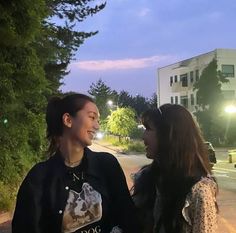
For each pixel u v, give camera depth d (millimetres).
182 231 2498
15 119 14484
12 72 12438
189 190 2494
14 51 13109
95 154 2389
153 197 2738
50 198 2199
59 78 26406
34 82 13523
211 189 2523
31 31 12289
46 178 2232
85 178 2287
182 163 2578
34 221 2154
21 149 15367
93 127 2357
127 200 2387
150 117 2717
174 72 67500
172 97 68188
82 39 26031
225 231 9422
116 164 2414
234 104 48375
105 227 2318
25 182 2219
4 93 12414
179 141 2615
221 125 48469
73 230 2221
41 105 16109
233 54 56312
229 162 30391
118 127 57469
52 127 2373
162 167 2635
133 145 47750
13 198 12227
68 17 25406
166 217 2545
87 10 25719
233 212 11750
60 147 2340
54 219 2199
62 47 24062
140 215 2664
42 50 18500
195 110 57781
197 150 2619
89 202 2248
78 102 2346
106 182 2338
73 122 2324
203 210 2457
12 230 2189
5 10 11828
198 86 50938
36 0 12367
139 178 2828
